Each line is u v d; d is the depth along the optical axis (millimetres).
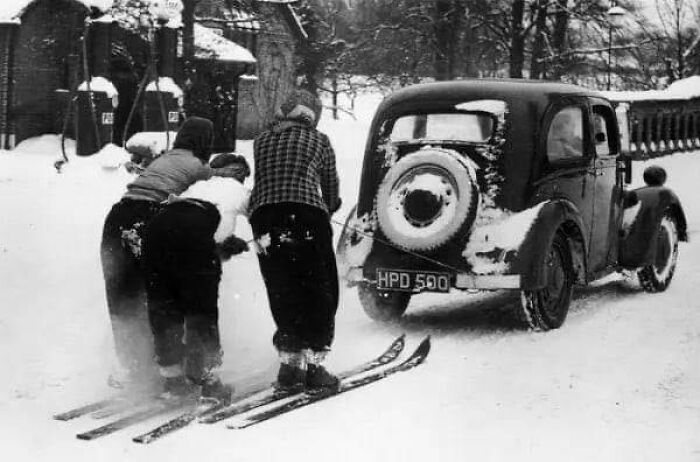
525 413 5906
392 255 8211
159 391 6332
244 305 8852
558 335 8133
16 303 8461
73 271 9578
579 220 8469
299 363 6340
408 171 8211
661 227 10055
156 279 5949
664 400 6160
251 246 10289
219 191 6152
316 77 37062
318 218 6301
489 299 10164
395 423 5688
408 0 32156
